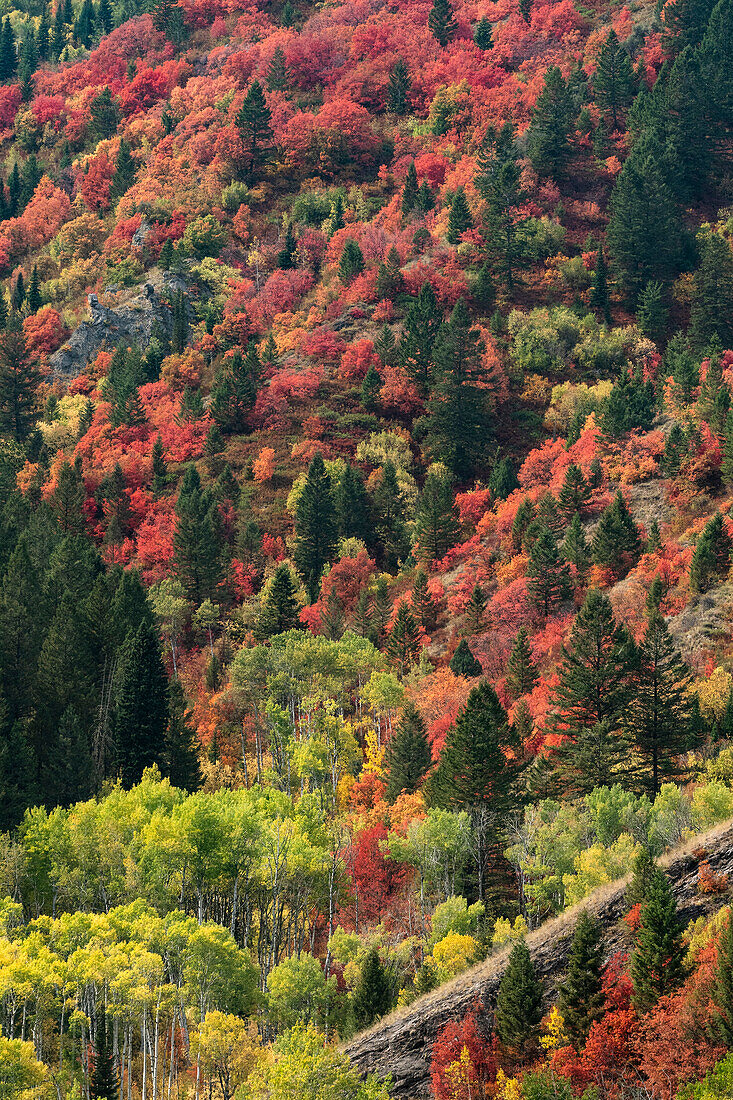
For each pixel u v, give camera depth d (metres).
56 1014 79.88
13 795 99.50
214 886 92.88
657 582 129.38
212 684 148.25
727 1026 47.47
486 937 72.12
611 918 59.47
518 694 120.81
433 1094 55.97
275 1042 69.50
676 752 94.31
